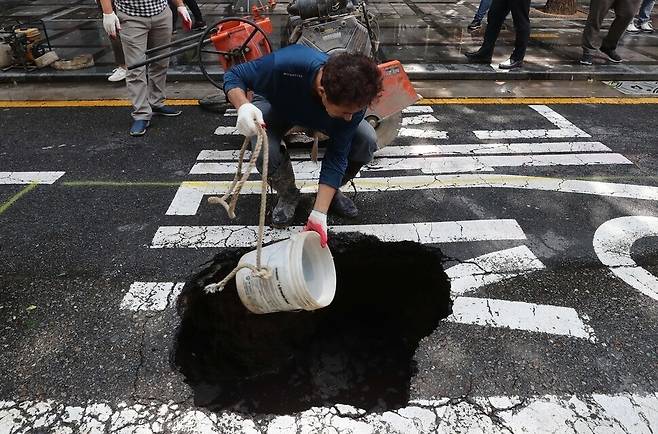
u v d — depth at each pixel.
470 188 3.88
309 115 2.42
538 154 4.46
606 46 6.90
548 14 9.93
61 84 6.09
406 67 6.55
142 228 3.34
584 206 3.66
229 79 2.44
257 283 2.28
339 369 2.47
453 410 2.14
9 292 2.76
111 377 2.28
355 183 3.93
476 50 7.41
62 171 4.07
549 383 2.27
